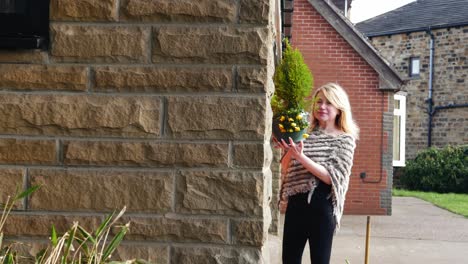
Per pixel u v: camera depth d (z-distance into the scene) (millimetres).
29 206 3061
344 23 16562
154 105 3045
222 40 3029
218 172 3023
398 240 11148
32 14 3184
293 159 4641
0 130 3072
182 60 3049
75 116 3059
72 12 3072
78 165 3064
